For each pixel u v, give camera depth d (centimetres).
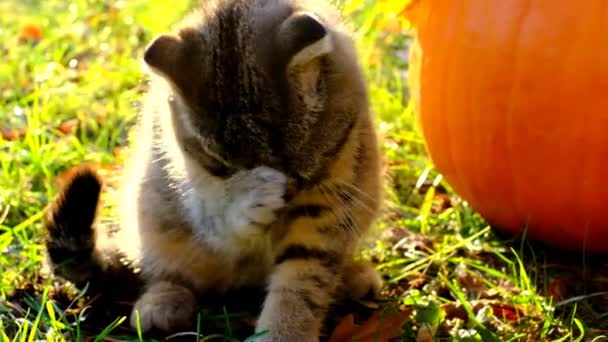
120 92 114
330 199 78
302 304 77
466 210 93
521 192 86
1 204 92
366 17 119
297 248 79
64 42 128
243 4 77
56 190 94
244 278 83
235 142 73
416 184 97
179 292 80
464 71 85
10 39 129
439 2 87
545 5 82
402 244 88
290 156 74
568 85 81
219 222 78
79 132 108
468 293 83
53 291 82
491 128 85
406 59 121
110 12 138
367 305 81
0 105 110
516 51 83
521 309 80
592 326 79
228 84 73
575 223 85
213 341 78
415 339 77
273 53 73
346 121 78
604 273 86
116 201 89
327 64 76
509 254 88
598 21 81
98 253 83
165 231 81
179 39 75
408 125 106
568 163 83
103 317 80
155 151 81
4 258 83
